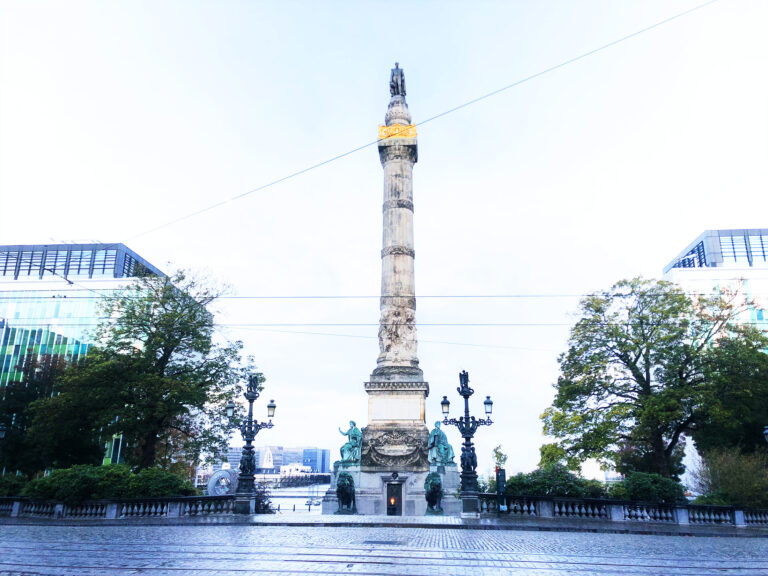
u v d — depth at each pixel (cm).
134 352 3950
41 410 3819
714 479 3300
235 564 1351
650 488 2753
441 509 3847
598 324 3981
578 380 3962
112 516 2753
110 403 3784
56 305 8569
